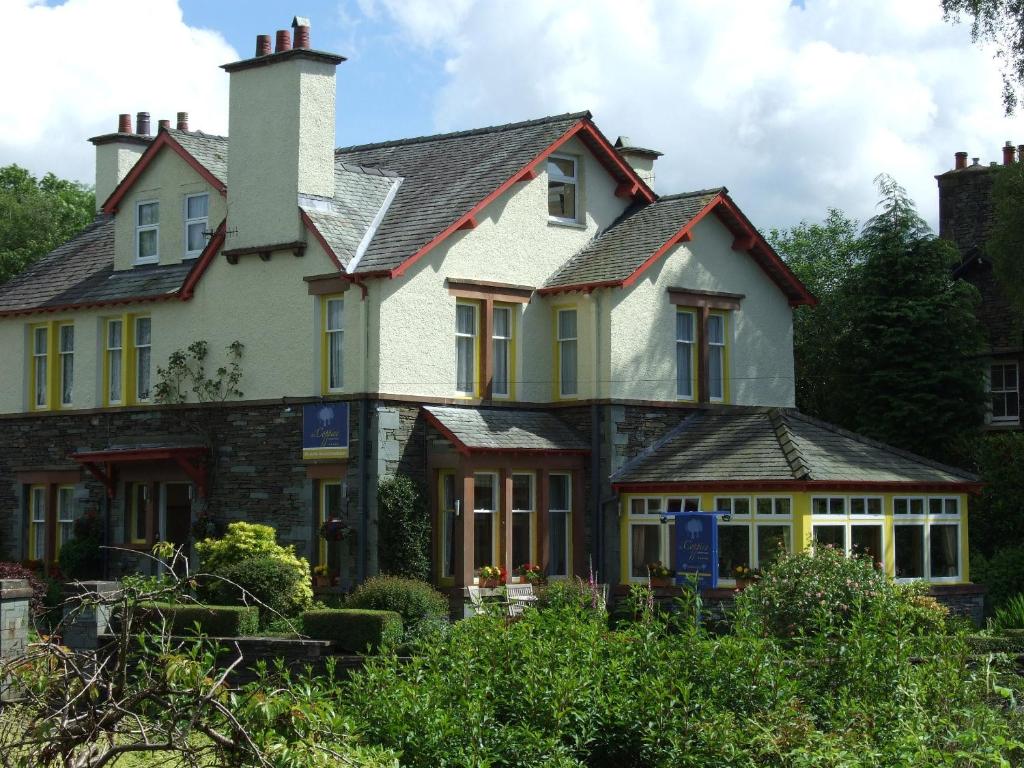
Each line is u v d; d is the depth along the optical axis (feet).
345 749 33.22
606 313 98.73
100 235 119.75
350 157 117.29
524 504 95.55
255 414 97.19
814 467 91.61
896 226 120.88
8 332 114.32
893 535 94.63
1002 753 42.55
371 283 91.45
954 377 117.19
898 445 117.80
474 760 39.81
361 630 73.26
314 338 94.22
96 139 124.67
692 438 100.48
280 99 96.84
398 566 89.81
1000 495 110.73
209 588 82.43
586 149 106.42
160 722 29.91
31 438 111.96
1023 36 108.78
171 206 106.32
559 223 103.71
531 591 92.02
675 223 103.19
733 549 92.38
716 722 42.11
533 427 97.19
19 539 112.06
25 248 168.86
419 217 97.04
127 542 104.83
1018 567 100.48
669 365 102.73
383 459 90.53
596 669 45.42
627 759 44.45
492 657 45.24
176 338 102.58
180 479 101.40
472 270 96.99
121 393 106.32
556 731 42.29
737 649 45.96
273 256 96.78
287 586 83.10
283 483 95.20
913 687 45.19
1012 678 53.88
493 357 98.63
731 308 107.55
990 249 113.39
